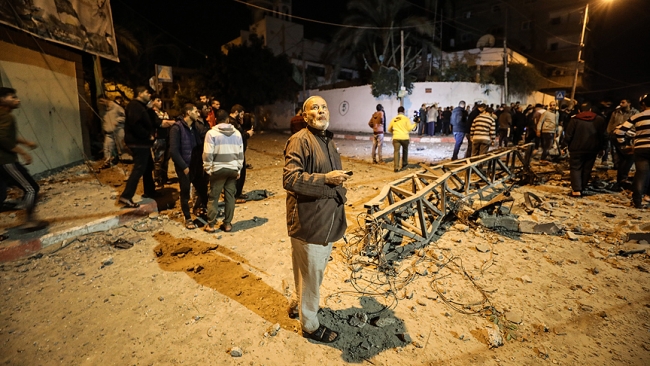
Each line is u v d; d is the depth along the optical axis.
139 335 2.96
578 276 3.88
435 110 19.34
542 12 33.25
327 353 2.78
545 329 3.04
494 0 35.53
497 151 7.76
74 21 8.32
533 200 6.23
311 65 31.31
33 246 4.26
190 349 2.81
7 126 4.21
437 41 30.45
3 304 3.33
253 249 4.54
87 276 3.84
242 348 2.82
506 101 23.08
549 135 10.48
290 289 3.64
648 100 5.63
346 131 25.45
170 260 4.23
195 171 5.26
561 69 32.47
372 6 25.48
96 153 10.59
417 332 3.02
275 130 27.17
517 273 3.96
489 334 2.93
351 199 6.83
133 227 5.14
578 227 5.02
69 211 5.33
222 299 3.45
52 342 2.87
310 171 2.51
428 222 5.16
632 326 3.09
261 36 28.95
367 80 28.44
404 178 5.40
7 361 2.67
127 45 21.83
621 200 6.36
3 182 4.53
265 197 6.95
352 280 3.81
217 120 4.65
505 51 23.50
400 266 4.10
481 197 6.17
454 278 3.86
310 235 2.49
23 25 6.73
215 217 4.96
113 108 8.80
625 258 4.27
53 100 8.34
